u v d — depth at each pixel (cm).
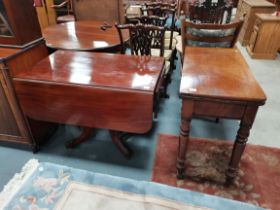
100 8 332
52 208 138
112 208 139
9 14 154
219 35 191
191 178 166
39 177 158
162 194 147
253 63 355
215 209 138
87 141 205
